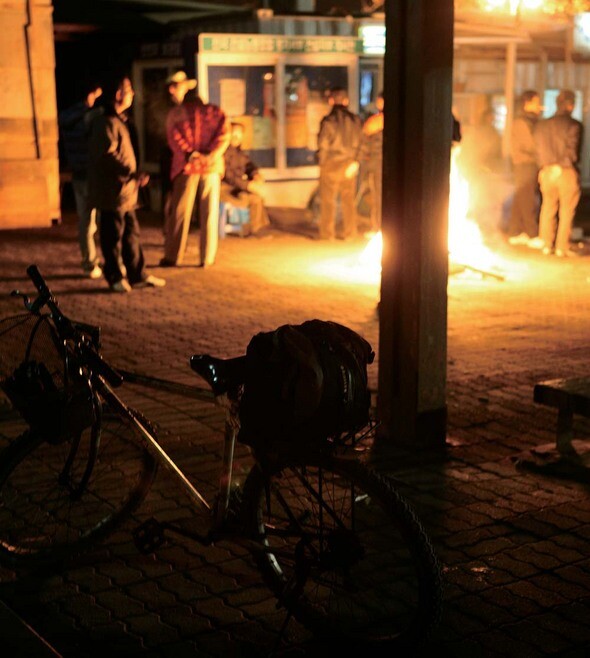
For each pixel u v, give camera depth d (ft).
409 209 17.19
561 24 47.14
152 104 50.93
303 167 49.78
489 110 55.72
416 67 16.57
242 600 12.42
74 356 12.76
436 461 17.29
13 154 47.09
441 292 17.54
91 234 34.32
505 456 17.57
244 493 11.80
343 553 10.80
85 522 14.39
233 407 11.48
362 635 11.31
